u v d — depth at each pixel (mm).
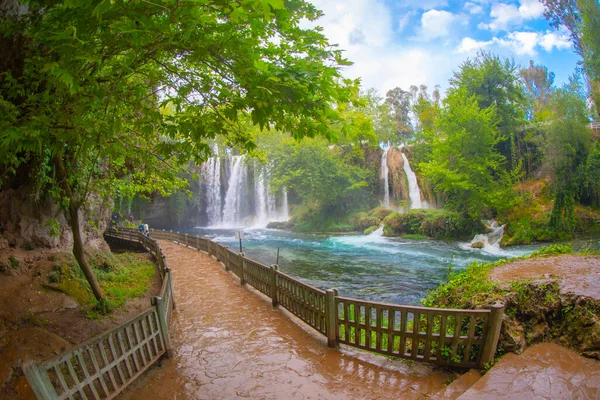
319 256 17141
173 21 2424
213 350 5312
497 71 23000
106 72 4250
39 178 7629
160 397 4062
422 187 25891
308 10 3414
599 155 18625
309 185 27188
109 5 2184
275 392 4109
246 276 9172
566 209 17844
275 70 3008
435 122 21469
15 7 5375
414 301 10109
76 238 6371
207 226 36031
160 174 5949
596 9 19016
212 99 3516
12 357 4551
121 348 4008
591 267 5543
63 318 6238
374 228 24156
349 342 5113
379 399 3869
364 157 30094
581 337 3992
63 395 3047
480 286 5090
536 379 3453
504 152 23266
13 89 4516
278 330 6055
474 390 3332
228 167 36219
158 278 10383
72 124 3562
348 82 3420
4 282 6570
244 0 2125
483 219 20578
